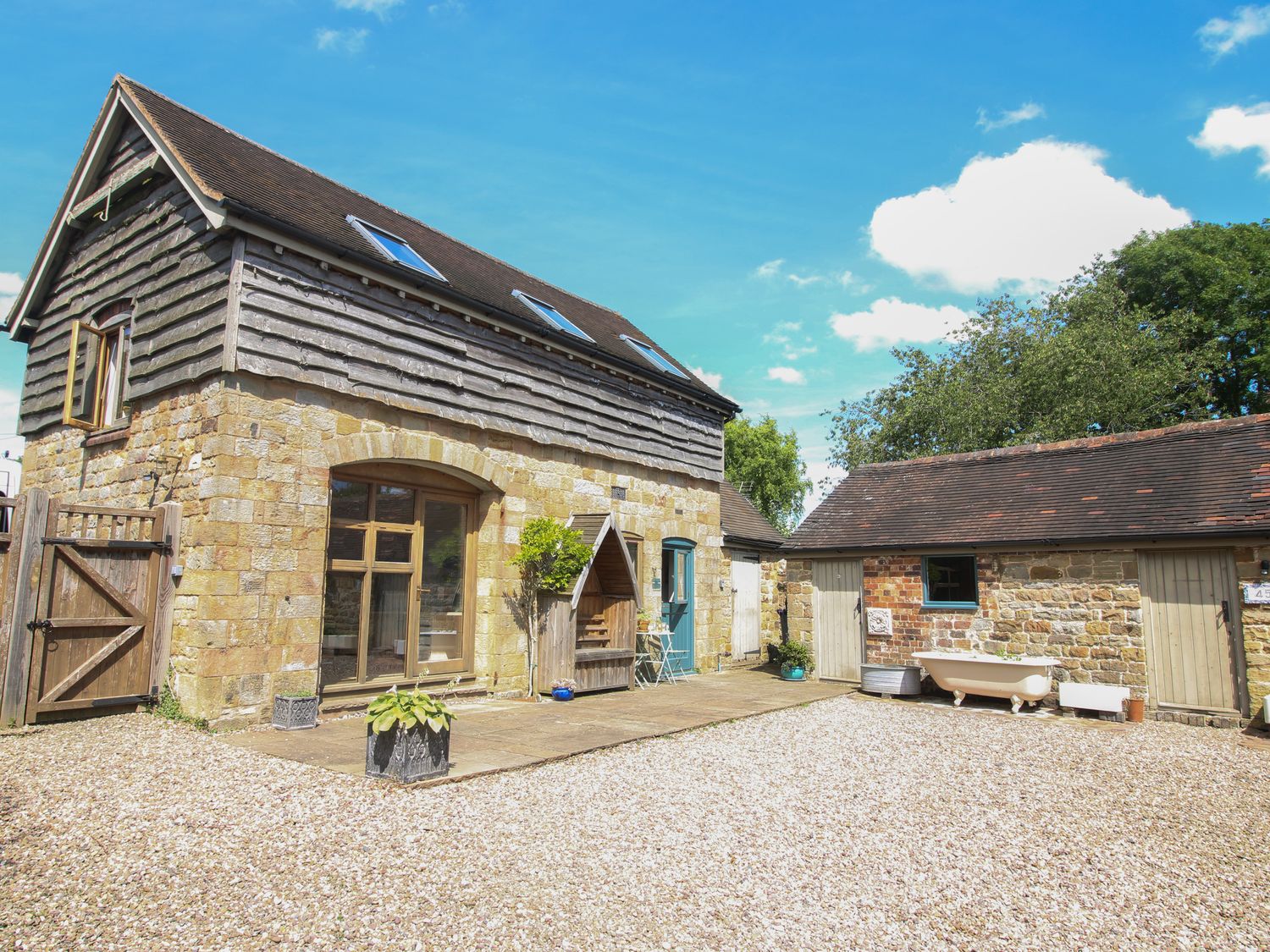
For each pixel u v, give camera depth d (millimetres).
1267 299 23062
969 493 13617
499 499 10328
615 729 8227
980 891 4348
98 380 9531
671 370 14555
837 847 4938
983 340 24750
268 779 5695
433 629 9734
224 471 7355
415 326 9266
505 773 6270
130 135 9375
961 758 7746
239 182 8406
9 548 6918
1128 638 10773
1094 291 24156
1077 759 7910
